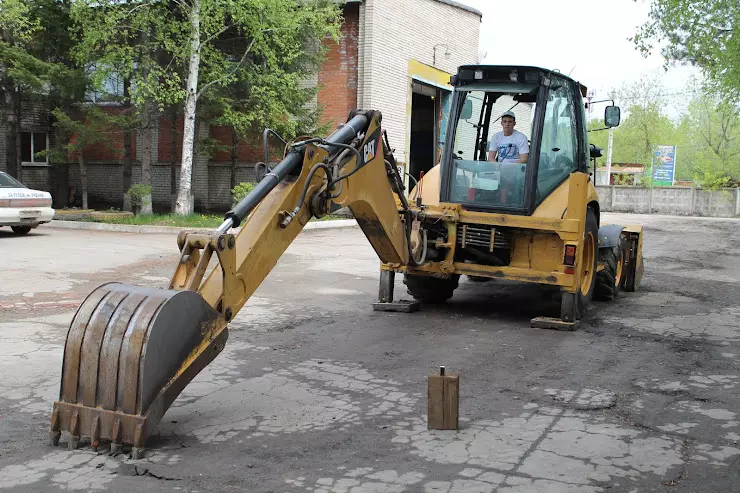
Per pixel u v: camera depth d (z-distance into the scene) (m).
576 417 5.10
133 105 20.47
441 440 4.59
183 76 20.30
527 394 5.64
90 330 4.36
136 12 18.62
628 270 10.98
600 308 9.59
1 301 8.83
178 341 4.39
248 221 5.24
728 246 19.17
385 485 3.90
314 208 5.68
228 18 20.31
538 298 10.24
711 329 8.26
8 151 22.36
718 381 6.11
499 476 4.04
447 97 27.17
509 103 8.77
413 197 9.16
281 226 5.33
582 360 6.75
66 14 20.55
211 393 5.54
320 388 5.71
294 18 18.77
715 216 38.84
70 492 3.77
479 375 6.18
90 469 4.07
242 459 4.24
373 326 8.10
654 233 23.55
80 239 15.67
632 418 5.10
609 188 41.69
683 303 10.07
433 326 8.17
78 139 20.41
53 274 10.88
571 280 8.02
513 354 6.93
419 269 8.53
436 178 9.12
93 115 20.14
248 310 8.87
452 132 8.74
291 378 5.98
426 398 5.49
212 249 4.72
